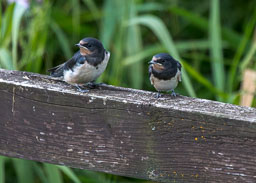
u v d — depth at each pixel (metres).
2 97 5.61
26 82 5.61
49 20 10.57
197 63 12.02
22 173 8.82
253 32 12.88
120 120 5.25
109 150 5.39
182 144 5.11
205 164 5.08
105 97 5.25
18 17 9.12
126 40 11.18
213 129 4.94
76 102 5.36
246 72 10.96
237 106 5.23
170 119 5.07
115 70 10.55
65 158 5.59
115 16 11.25
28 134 5.65
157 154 5.22
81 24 12.52
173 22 13.13
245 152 4.88
